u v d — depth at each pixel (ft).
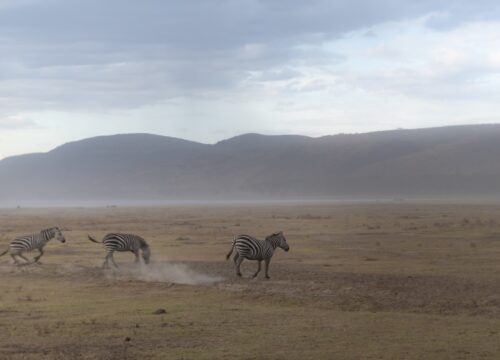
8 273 83.41
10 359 40.45
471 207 317.22
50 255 107.86
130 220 224.94
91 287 71.15
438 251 109.60
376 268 87.66
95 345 44.04
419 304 60.08
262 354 41.60
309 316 54.03
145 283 73.67
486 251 109.09
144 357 40.98
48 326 50.11
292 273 82.69
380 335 46.96
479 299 62.49
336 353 41.88
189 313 55.42
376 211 284.00
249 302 61.52
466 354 41.70
